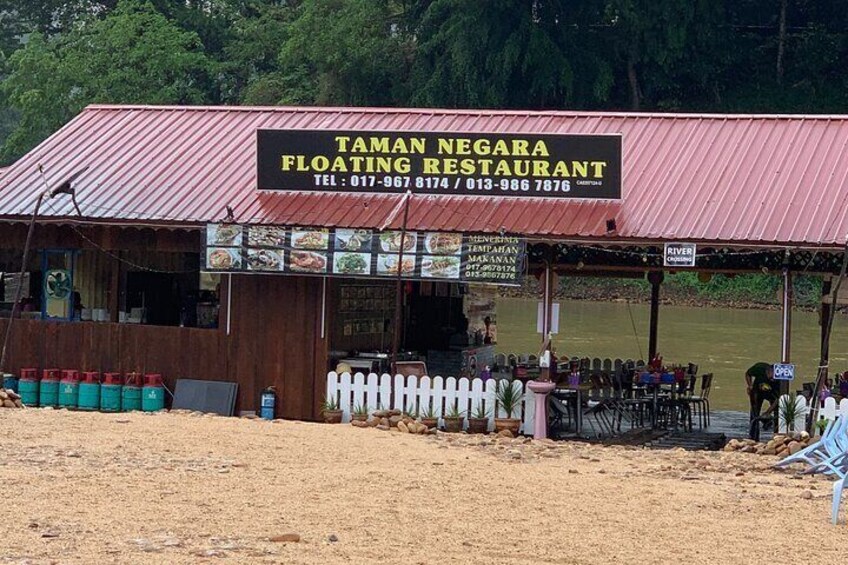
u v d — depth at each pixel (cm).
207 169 2362
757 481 1576
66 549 1083
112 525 1180
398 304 2094
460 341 2517
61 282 2395
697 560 1138
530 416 2045
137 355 2261
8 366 2312
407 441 1845
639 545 1187
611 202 2119
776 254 2186
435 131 2197
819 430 1884
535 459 1709
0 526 1161
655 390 2292
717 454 1838
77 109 6919
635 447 1989
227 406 2200
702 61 6619
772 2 7044
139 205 2261
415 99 6494
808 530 1278
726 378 3127
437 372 2475
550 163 2144
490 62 6219
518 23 6256
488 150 2170
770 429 2284
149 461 1541
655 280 2514
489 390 2053
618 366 2467
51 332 2300
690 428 2323
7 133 10125
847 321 5053
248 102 7031
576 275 2503
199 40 7288
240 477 1451
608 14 6538
